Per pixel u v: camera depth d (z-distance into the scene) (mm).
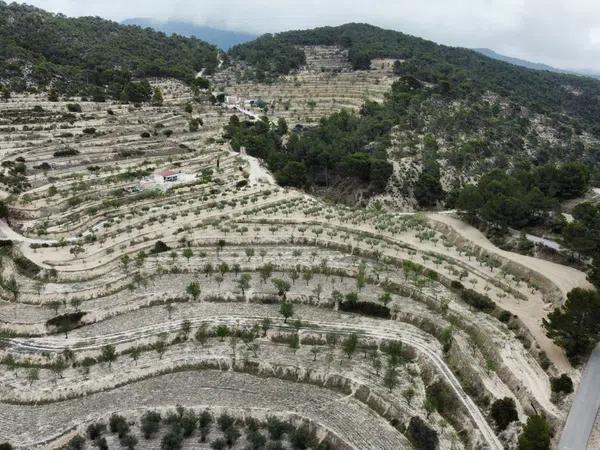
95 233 130500
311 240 126312
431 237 125500
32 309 103375
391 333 92125
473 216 131375
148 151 195500
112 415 74938
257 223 138125
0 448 69562
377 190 194875
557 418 67000
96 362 88375
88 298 105688
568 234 104688
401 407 75750
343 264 113938
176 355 88000
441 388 78562
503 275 104500
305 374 83250
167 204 150250
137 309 101688
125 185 161125
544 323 81312
